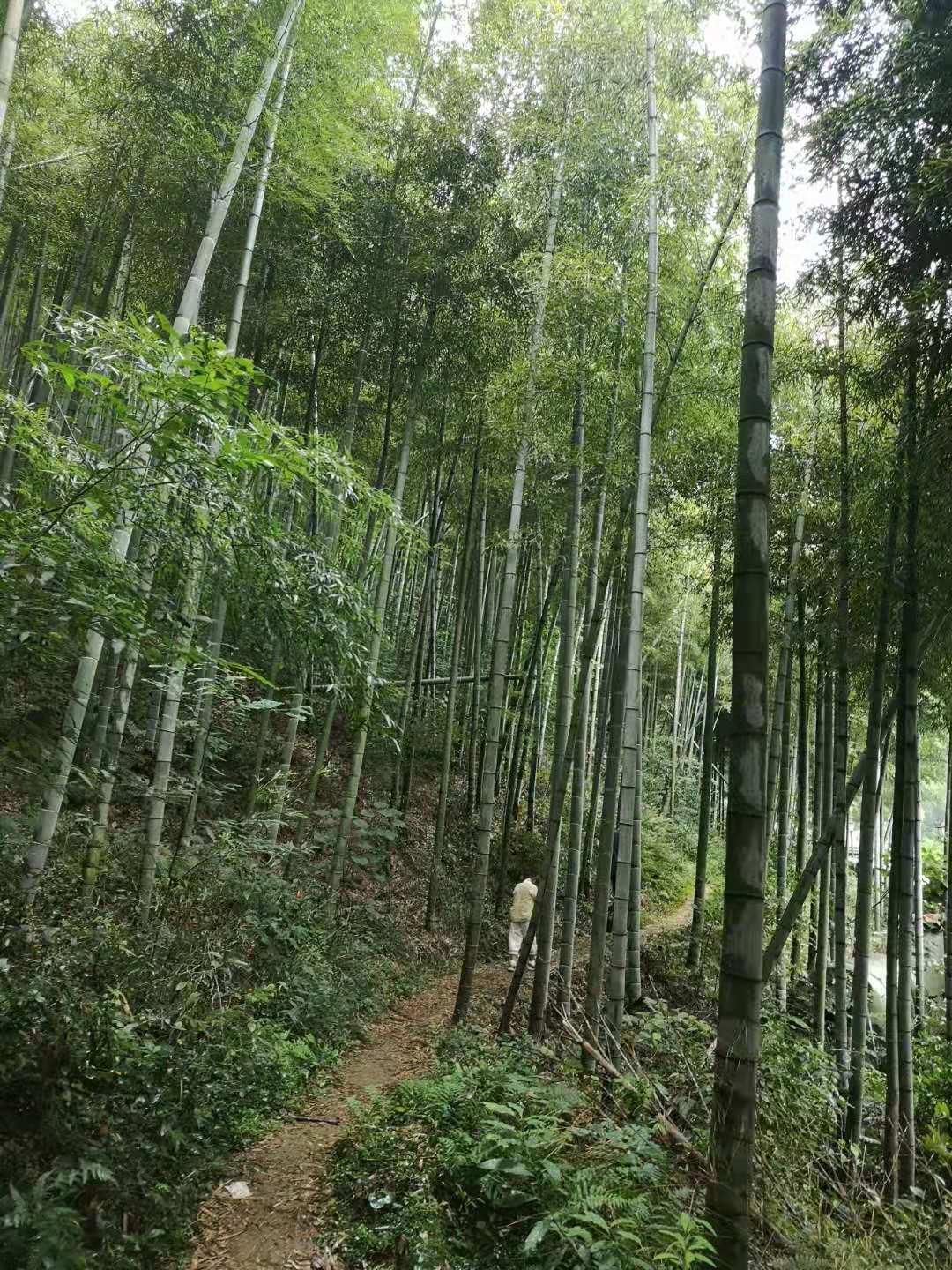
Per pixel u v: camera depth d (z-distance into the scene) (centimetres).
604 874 554
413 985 739
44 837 420
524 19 697
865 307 546
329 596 412
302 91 639
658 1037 458
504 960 919
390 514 467
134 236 805
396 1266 279
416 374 863
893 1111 494
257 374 316
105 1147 287
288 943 593
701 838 987
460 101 815
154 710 761
